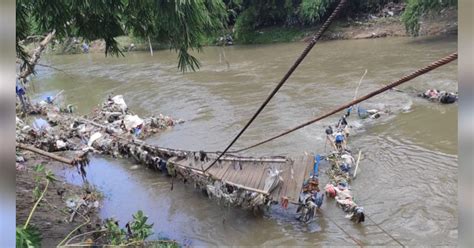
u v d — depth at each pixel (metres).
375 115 15.49
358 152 12.72
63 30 7.65
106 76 28.88
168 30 7.28
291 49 34.03
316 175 10.54
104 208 10.43
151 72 29.03
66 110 20.16
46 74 31.06
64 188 10.98
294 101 18.73
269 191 9.67
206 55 35.22
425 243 8.20
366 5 37.25
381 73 21.75
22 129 15.17
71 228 8.35
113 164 13.51
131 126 16.48
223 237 9.05
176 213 10.16
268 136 14.81
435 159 11.66
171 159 12.27
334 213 9.60
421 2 30.34
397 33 33.25
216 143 14.70
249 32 39.91
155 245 7.79
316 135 14.34
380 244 8.32
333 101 18.05
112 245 6.70
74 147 14.84
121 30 8.36
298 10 38.66
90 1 6.98
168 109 19.64
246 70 27.03
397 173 11.15
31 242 3.53
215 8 7.48
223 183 10.23
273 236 8.94
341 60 26.64
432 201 9.62
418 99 16.92
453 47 26.17
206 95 21.44
